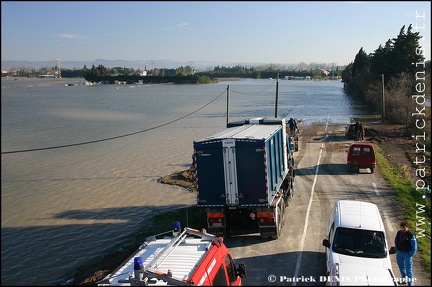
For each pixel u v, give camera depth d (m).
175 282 7.39
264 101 99.06
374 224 12.17
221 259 9.17
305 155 32.91
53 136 45.44
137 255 9.14
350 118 61.12
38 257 16.59
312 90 151.75
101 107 82.94
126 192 25.58
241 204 15.20
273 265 13.46
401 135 42.59
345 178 25.17
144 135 47.25
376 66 77.50
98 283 8.03
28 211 22.34
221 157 15.17
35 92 137.12
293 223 17.52
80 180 28.56
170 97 115.69
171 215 20.66
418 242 14.80
